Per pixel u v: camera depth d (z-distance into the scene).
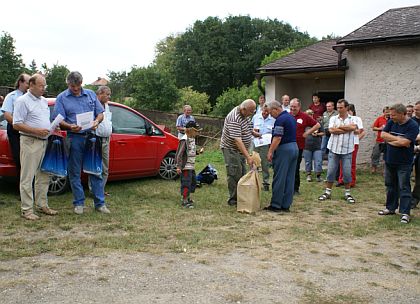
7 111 6.18
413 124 6.16
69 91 5.85
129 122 8.40
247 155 6.59
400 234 5.55
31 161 5.63
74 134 5.89
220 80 53.91
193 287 3.65
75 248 4.57
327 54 13.38
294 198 7.80
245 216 6.30
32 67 29.56
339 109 7.58
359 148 11.55
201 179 8.84
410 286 3.86
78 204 6.04
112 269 4.01
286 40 54.56
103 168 6.75
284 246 4.90
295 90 14.58
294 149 6.61
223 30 53.56
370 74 11.34
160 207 6.69
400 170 6.26
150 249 4.61
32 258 4.27
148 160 8.73
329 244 5.04
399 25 11.43
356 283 3.88
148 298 3.41
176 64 55.50
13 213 5.95
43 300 3.32
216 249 4.71
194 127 6.80
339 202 7.53
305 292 3.64
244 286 3.71
